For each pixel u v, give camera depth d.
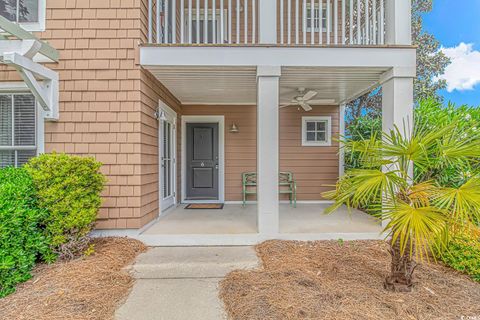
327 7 5.09
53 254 3.07
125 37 3.85
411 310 2.18
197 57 3.86
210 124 6.77
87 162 3.32
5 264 2.42
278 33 6.16
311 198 6.68
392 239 2.43
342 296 2.37
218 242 3.80
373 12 4.20
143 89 3.97
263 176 3.82
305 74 4.28
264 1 3.88
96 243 3.58
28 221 2.81
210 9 6.01
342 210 5.60
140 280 2.81
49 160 3.13
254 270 2.96
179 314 2.26
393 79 3.91
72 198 3.14
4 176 3.05
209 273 2.96
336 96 5.93
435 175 3.77
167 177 5.58
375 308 2.21
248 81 4.66
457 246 2.85
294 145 6.69
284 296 2.38
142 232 3.91
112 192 3.84
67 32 3.85
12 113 3.95
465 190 2.08
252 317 2.13
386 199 2.30
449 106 4.52
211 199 6.77
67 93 3.85
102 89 3.85
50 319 2.11
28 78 3.34
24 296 2.39
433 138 2.26
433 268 2.92
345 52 3.89
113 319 2.18
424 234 1.99
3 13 3.87
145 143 4.07
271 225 3.83
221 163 6.68
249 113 6.69
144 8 4.03
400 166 2.40
